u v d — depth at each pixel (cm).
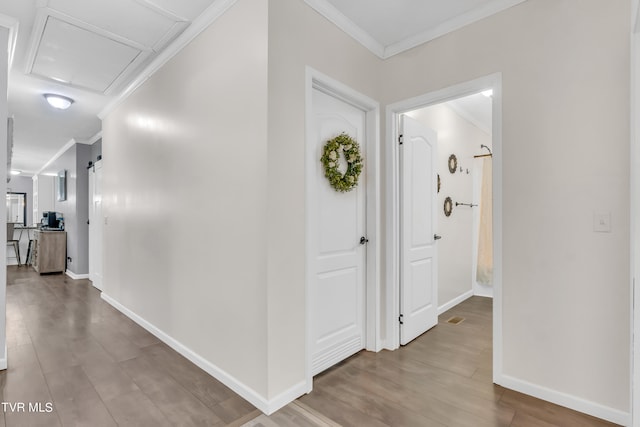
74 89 364
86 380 221
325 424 175
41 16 235
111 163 409
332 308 242
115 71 320
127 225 362
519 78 207
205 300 235
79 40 266
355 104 260
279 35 192
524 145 205
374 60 268
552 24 196
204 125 236
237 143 206
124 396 201
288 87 197
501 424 175
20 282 548
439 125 379
